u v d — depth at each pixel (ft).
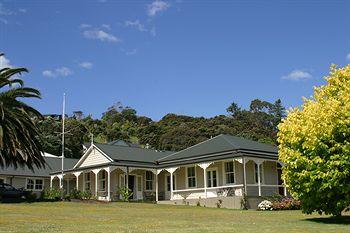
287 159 59.00
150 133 335.06
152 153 147.64
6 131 103.04
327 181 55.62
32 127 110.01
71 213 75.61
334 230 50.08
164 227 53.26
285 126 60.90
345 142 55.77
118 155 134.92
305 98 63.41
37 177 167.84
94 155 139.23
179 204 120.37
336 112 56.44
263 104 432.25
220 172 122.62
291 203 99.66
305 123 58.65
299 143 58.90
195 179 128.16
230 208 109.91
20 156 112.27
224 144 125.80
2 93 106.32
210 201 117.08
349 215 71.31
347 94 57.88
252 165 120.57
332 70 62.44
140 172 139.03
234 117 400.26
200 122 346.33
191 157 127.24
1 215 67.97
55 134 248.93
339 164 54.80
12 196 117.91
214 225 56.49
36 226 52.21
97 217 68.23
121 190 127.13
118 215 73.31
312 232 48.01
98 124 346.33
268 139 265.95
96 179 130.52
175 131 311.06
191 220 65.00
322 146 56.03
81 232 46.91
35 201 106.73
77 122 308.81
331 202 58.54
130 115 415.85
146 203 113.60
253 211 92.89
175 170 133.08
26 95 108.68
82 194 123.75
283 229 51.31
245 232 47.80
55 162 178.50
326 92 61.67
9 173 161.48
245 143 128.06
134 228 51.62
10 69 107.14
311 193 58.23
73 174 146.72
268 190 118.83
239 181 118.52
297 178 58.85
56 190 123.34
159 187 139.64
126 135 326.85
